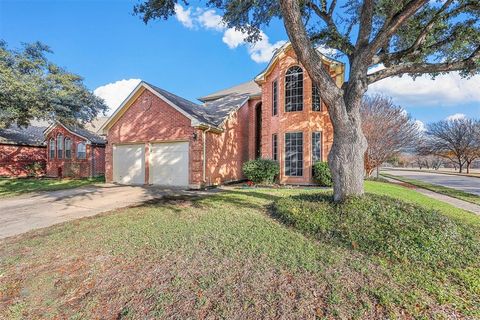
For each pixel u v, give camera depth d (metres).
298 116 12.62
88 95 17.55
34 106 14.09
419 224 4.46
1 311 2.81
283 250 4.09
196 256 3.93
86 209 7.82
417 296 2.83
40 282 3.37
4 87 12.38
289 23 4.92
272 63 13.35
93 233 5.25
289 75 12.91
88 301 2.93
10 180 17.03
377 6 5.70
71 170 19.62
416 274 3.29
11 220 6.59
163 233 5.07
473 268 3.38
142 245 4.46
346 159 5.75
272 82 13.68
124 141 13.96
